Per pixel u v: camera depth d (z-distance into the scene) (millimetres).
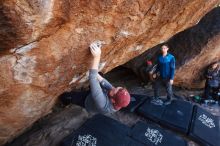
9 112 3199
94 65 3016
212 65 6750
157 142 4727
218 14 7113
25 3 1850
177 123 5371
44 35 2275
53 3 2000
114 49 3514
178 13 3623
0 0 1745
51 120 5066
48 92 3283
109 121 4945
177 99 6473
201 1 3707
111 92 3012
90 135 4539
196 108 5992
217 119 5934
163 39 4531
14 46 2184
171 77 5523
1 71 2438
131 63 7199
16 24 1936
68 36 2527
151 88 7051
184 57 6840
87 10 2336
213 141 5172
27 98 3104
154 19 3285
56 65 2807
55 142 4562
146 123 5184
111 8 2496
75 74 3355
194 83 7258
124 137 4652
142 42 4035
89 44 2852
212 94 6855
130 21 2938
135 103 5848
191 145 5055
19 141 4504
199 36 6867
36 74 2736
